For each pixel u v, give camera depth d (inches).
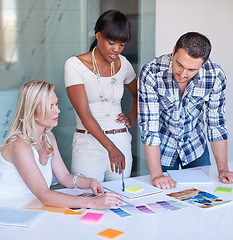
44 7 105.7
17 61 104.1
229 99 147.3
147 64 75.4
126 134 88.7
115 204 58.9
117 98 87.0
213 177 75.4
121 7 117.6
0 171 65.3
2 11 100.3
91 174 84.3
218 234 48.9
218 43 141.8
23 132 63.8
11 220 52.9
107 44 76.5
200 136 85.9
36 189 60.4
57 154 72.4
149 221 52.9
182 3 130.4
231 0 141.3
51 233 49.3
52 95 65.3
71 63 82.0
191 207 58.5
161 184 68.5
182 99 76.4
